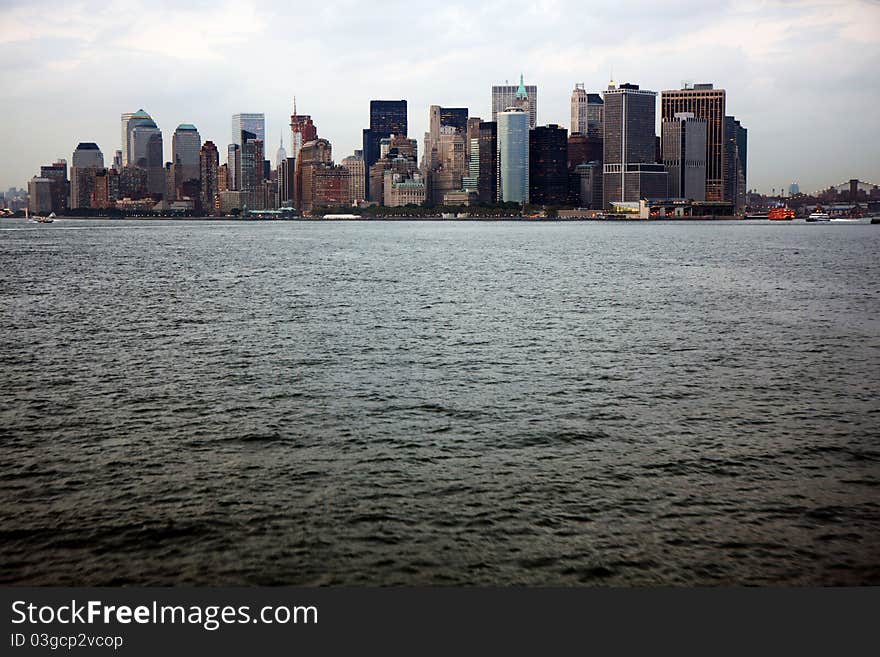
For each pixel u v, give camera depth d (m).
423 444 36.56
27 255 179.00
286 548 26.70
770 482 32.12
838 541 27.34
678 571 25.59
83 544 26.91
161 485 31.55
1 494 30.62
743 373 51.94
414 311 82.31
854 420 40.88
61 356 56.97
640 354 58.44
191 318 76.62
